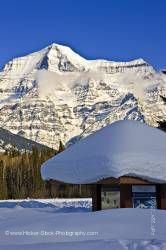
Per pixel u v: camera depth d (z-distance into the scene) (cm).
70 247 1127
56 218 1478
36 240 1247
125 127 2078
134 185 1936
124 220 1438
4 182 10688
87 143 2056
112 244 1145
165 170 1866
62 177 2011
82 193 9362
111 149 1928
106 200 1998
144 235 1275
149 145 1955
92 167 1903
